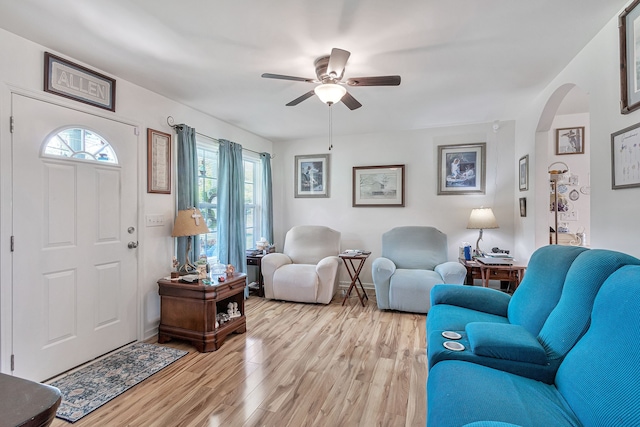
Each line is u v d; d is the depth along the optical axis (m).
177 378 2.16
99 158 2.50
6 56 1.94
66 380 2.13
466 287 2.34
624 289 1.11
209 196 3.82
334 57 1.91
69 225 2.29
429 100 3.24
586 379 1.09
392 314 3.51
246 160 4.62
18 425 0.69
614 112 1.84
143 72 2.54
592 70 2.07
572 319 1.36
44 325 2.13
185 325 2.67
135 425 1.69
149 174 2.90
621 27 1.71
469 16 1.81
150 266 2.92
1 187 1.93
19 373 2.00
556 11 1.77
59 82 2.21
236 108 3.46
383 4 1.69
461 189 4.22
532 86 2.86
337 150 4.83
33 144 2.08
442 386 1.28
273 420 1.73
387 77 2.11
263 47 2.15
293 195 5.08
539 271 1.86
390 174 4.54
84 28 1.91
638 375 0.91
